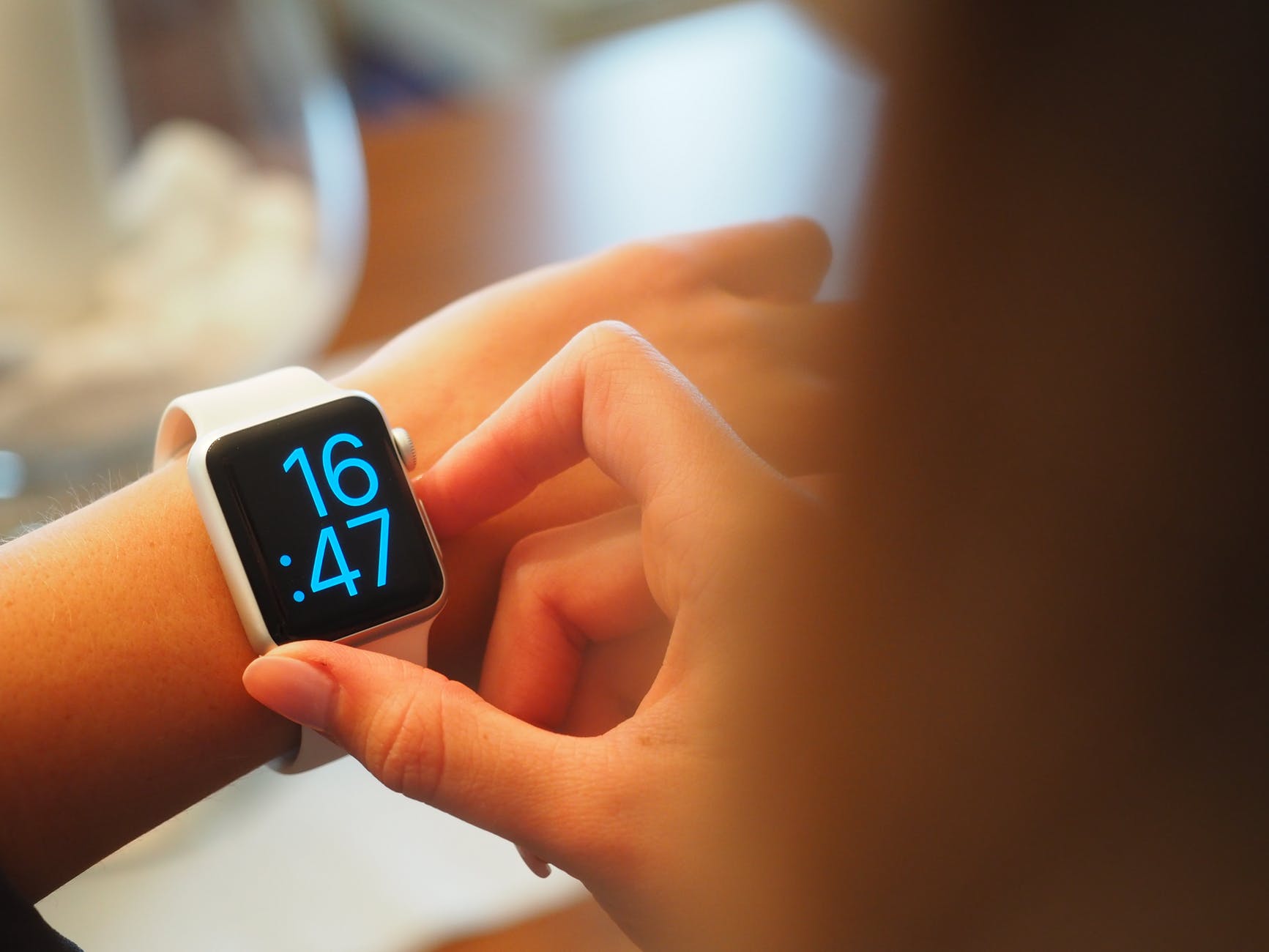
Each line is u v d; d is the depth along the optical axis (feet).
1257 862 0.40
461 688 0.93
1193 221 0.33
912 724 0.45
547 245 1.47
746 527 0.91
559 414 1.01
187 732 1.03
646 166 1.52
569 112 1.58
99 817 1.02
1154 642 0.39
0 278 1.31
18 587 1.03
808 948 0.53
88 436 1.33
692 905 0.87
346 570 1.02
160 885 1.15
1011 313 0.36
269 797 1.20
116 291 1.36
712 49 1.62
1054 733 0.42
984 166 0.34
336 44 2.44
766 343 1.19
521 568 1.07
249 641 1.04
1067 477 0.38
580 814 0.89
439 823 1.20
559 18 2.35
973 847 0.46
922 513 0.41
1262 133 0.32
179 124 1.42
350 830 1.19
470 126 1.57
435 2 2.48
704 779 0.87
